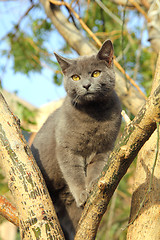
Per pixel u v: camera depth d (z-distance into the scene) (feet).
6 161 7.52
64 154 10.57
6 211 8.02
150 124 6.47
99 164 10.53
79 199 9.55
